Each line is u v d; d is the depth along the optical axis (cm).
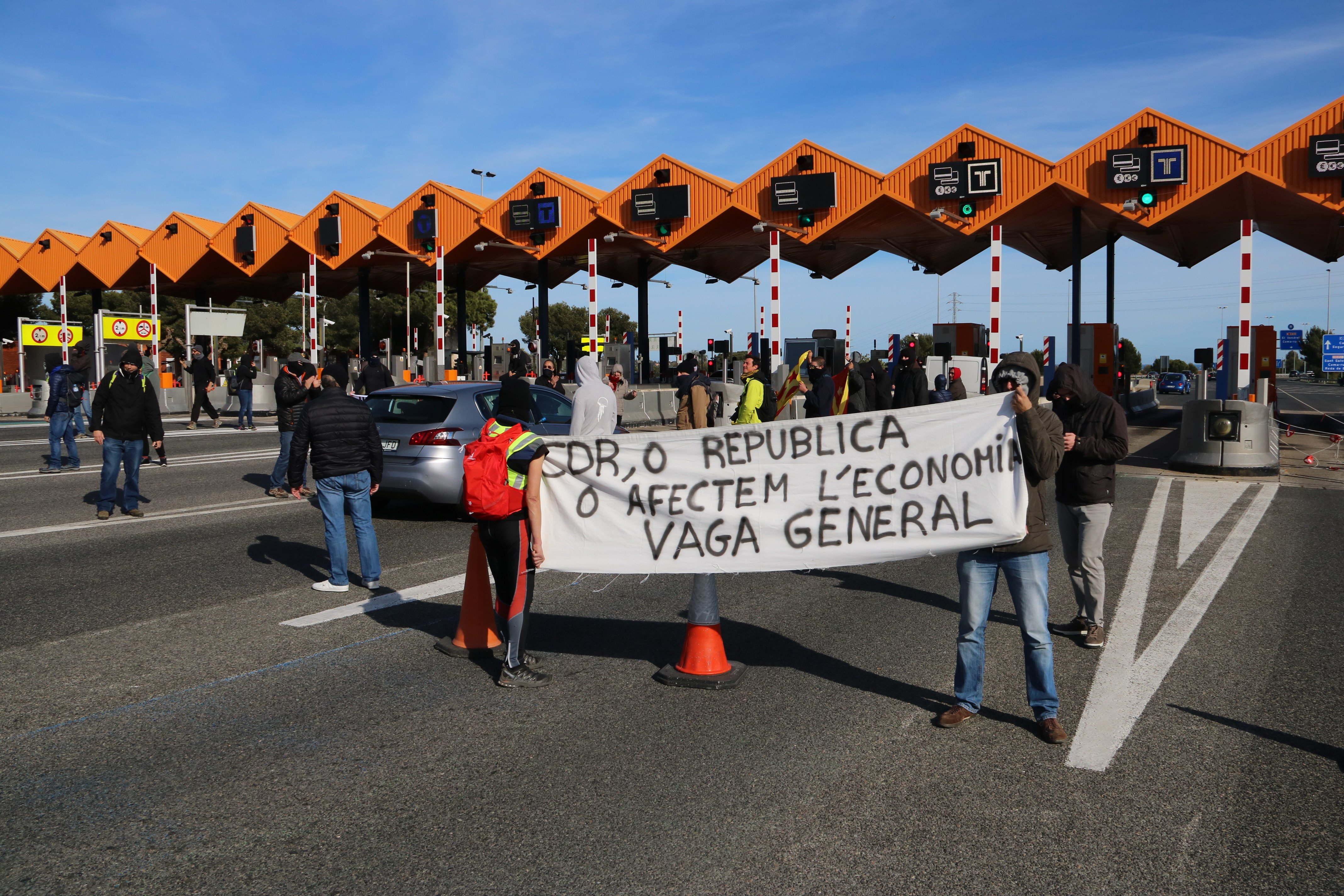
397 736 440
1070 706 482
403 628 628
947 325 3262
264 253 3681
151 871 321
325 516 724
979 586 455
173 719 461
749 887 310
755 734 443
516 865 324
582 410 750
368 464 736
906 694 500
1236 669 540
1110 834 346
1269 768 405
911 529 480
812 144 2747
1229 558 852
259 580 766
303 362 945
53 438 1459
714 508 516
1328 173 2158
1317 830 350
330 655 568
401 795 378
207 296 5038
